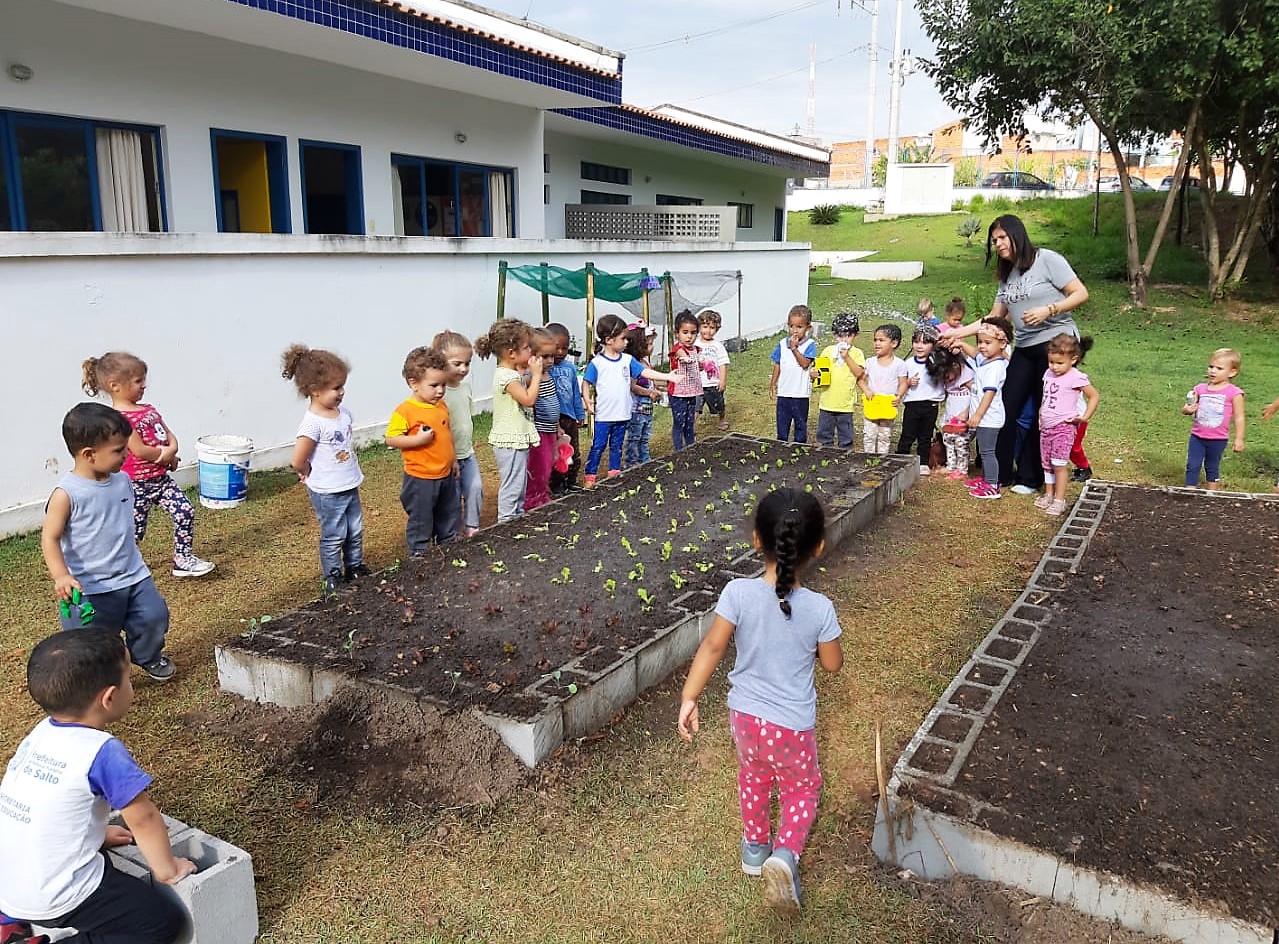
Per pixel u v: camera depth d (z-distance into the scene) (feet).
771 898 10.04
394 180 43.09
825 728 14.16
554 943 9.95
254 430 28.66
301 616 16.19
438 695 13.32
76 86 29.53
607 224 61.62
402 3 37.83
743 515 21.95
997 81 65.41
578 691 13.35
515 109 49.49
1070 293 23.97
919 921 10.21
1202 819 10.91
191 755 13.25
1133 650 15.51
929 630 17.52
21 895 8.52
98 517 13.82
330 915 10.27
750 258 60.44
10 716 14.32
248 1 29.07
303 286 29.63
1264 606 17.29
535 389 22.02
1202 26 55.62
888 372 27.86
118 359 18.24
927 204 154.10
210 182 34.19
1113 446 31.68
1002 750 12.34
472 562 18.76
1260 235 85.92
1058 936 9.89
